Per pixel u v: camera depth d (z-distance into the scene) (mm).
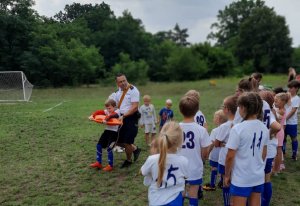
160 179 3354
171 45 56125
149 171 3447
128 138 6633
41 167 6930
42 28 35094
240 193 3635
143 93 30547
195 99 4277
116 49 48906
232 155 3602
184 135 4262
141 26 55312
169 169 3395
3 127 11227
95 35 46719
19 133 10258
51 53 34312
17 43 35000
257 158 3658
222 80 43656
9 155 7848
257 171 3656
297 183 5965
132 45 49844
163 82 46875
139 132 10516
